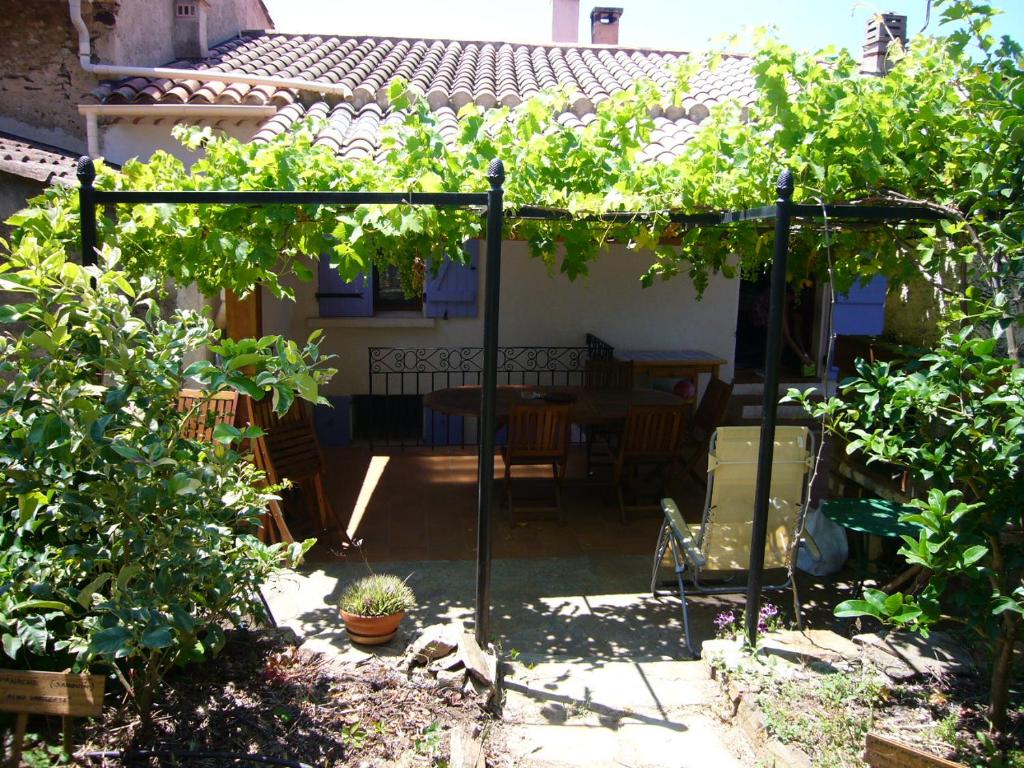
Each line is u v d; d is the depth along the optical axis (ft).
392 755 9.70
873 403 10.34
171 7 25.93
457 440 29.17
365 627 12.44
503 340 29.68
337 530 18.53
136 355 9.05
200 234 13.64
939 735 9.93
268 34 31.71
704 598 15.56
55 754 9.04
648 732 10.84
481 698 11.03
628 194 13.39
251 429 9.14
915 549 8.77
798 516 14.52
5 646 8.23
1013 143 11.96
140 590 8.79
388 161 13.47
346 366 28.94
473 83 25.68
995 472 9.62
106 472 8.73
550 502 21.54
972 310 11.97
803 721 10.23
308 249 14.05
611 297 30.01
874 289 29.73
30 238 9.21
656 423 19.83
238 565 10.28
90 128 20.61
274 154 13.21
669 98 22.68
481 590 12.48
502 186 12.24
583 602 15.38
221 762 9.27
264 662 11.55
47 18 21.90
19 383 8.66
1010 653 9.80
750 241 17.10
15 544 9.25
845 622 14.33
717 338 30.81
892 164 13.08
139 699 9.82
